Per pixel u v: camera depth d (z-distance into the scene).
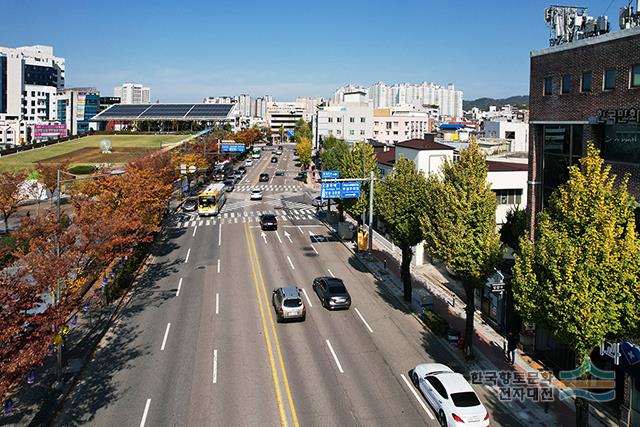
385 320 33.41
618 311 17.00
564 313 17.23
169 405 22.55
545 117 27.94
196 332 30.75
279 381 24.72
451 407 20.48
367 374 25.64
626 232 17.66
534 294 18.69
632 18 24.64
